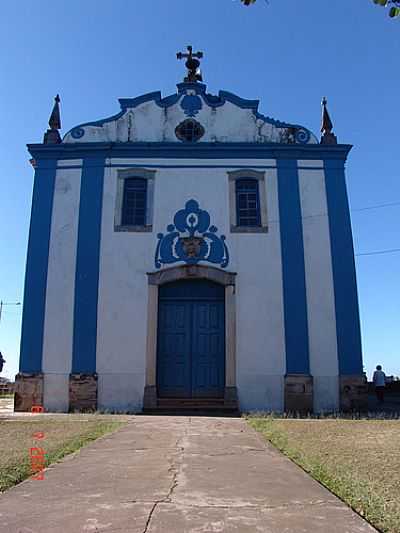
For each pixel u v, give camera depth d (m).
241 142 15.85
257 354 14.45
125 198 15.54
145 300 14.79
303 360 14.37
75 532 3.99
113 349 14.46
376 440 8.14
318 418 12.16
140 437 8.62
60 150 15.77
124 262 15.01
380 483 5.32
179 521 4.25
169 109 16.28
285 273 14.94
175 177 15.62
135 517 4.34
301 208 15.41
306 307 14.73
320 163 15.77
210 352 14.79
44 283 14.88
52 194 15.48
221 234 15.20
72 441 7.95
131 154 15.78
